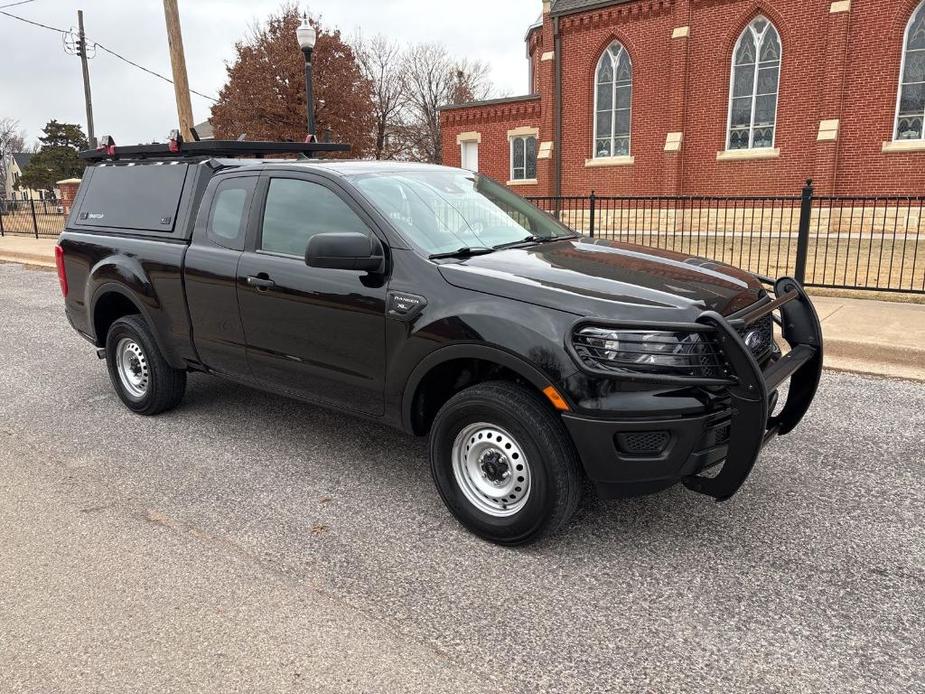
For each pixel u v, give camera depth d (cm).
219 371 477
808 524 359
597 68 2142
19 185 6250
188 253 466
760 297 360
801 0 1747
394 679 253
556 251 396
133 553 341
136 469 441
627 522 364
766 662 260
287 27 2883
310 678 254
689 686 248
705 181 1994
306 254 352
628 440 303
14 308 1054
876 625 279
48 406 569
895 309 789
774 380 327
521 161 2533
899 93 1677
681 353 304
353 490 408
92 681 254
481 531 346
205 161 482
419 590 308
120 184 539
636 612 290
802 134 1819
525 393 323
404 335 356
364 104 3020
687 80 1956
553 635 277
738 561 327
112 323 539
